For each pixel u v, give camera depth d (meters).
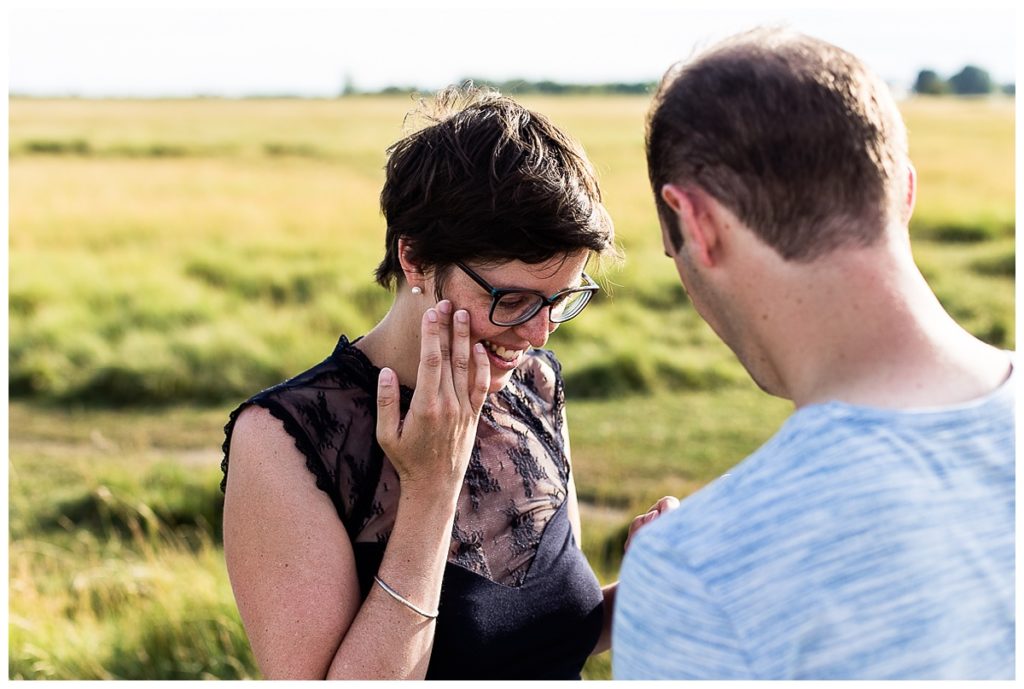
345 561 1.69
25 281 10.98
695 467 6.81
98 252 13.70
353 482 1.74
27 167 23.95
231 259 12.75
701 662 1.10
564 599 1.91
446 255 1.69
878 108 1.21
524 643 1.85
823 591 1.07
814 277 1.19
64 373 8.85
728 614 1.09
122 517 5.79
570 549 1.97
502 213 1.64
